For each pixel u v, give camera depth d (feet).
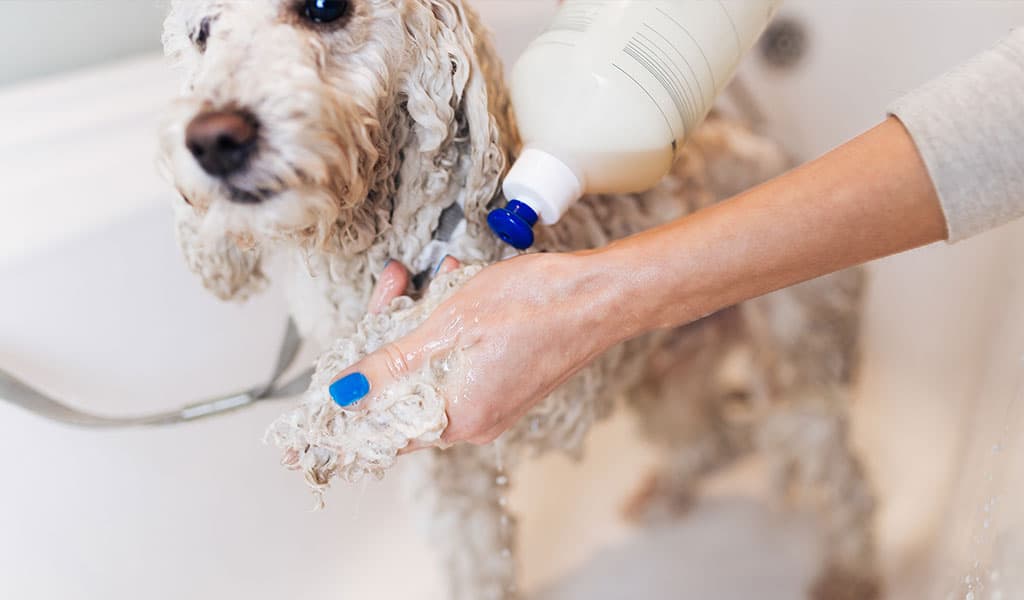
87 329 2.73
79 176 2.77
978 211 1.50
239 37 1.71
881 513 3.40
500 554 2.77
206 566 3.00
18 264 2.56
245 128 1.57
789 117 3.41
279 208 1.64
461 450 2.59
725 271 1.66
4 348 2.56
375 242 2.08
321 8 1.76
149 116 2.96
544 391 1.81
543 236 2.23
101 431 2.77
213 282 2.41
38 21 3.09
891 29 3.24
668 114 1.85
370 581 3.36
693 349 3.35
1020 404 2.04
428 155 1.97
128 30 3.35
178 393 2.99
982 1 3.08
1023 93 1.43
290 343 2.56
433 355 1.70
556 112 1.84
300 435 1.71
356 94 1.78
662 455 3.75
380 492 3.43
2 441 2.54
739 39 1.91
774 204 1.61
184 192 1.70
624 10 1.83
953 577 2.36
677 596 3.42
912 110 1.51
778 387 3.24
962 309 3.32
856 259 1.65
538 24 3.47
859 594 3.20
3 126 2.81
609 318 1.73
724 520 3.68
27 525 2.58
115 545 2.78
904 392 3.64
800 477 3.34
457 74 1.91
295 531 3.24
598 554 3.58
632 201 2.60
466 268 1.88
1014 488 1.90
